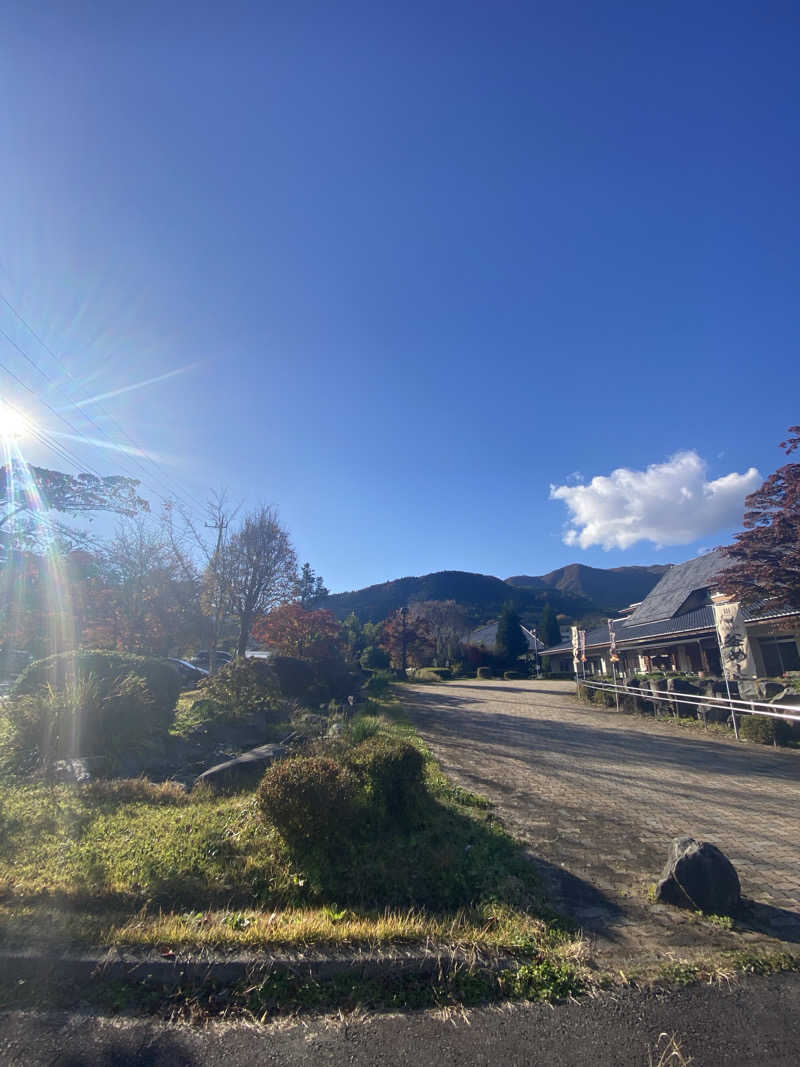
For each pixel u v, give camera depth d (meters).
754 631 19.14
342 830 5.32
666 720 16.70
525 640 56.91
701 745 12.55
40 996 3.34
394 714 16.80
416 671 50.31
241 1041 3.06
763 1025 3.19
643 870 5.38
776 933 4.20
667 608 26.31
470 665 53.88
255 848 5.19
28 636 18.67
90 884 4.46
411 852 5.46
